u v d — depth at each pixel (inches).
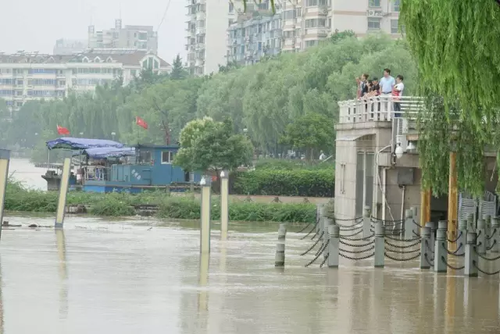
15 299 1087.6
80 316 983.0
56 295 1125.7
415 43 1026.1
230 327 944.3
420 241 1534.2
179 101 7406.5
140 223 2657.5
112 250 1753.2
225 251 1806.1
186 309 1048.2
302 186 3683.6
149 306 1061.8
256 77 5885.8
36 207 3112.7
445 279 1385.3
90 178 4050.2
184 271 1429.6
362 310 1077.1
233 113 6417.3
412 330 958.4
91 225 2502.5
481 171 1825.8
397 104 2233.0
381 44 5260.8
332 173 3673.7
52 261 1512.1
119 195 3159.5
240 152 3865.7
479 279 1390.3
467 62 1005.8
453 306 1120.2
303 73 5285.4
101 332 899.4
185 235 2209.6
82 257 1596.9
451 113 1818.4
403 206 2187.5
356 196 2390.5
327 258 1551.4
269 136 5698.8
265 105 5600.4
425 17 1018.7
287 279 1353.3
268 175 3735.2
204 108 6904.5
